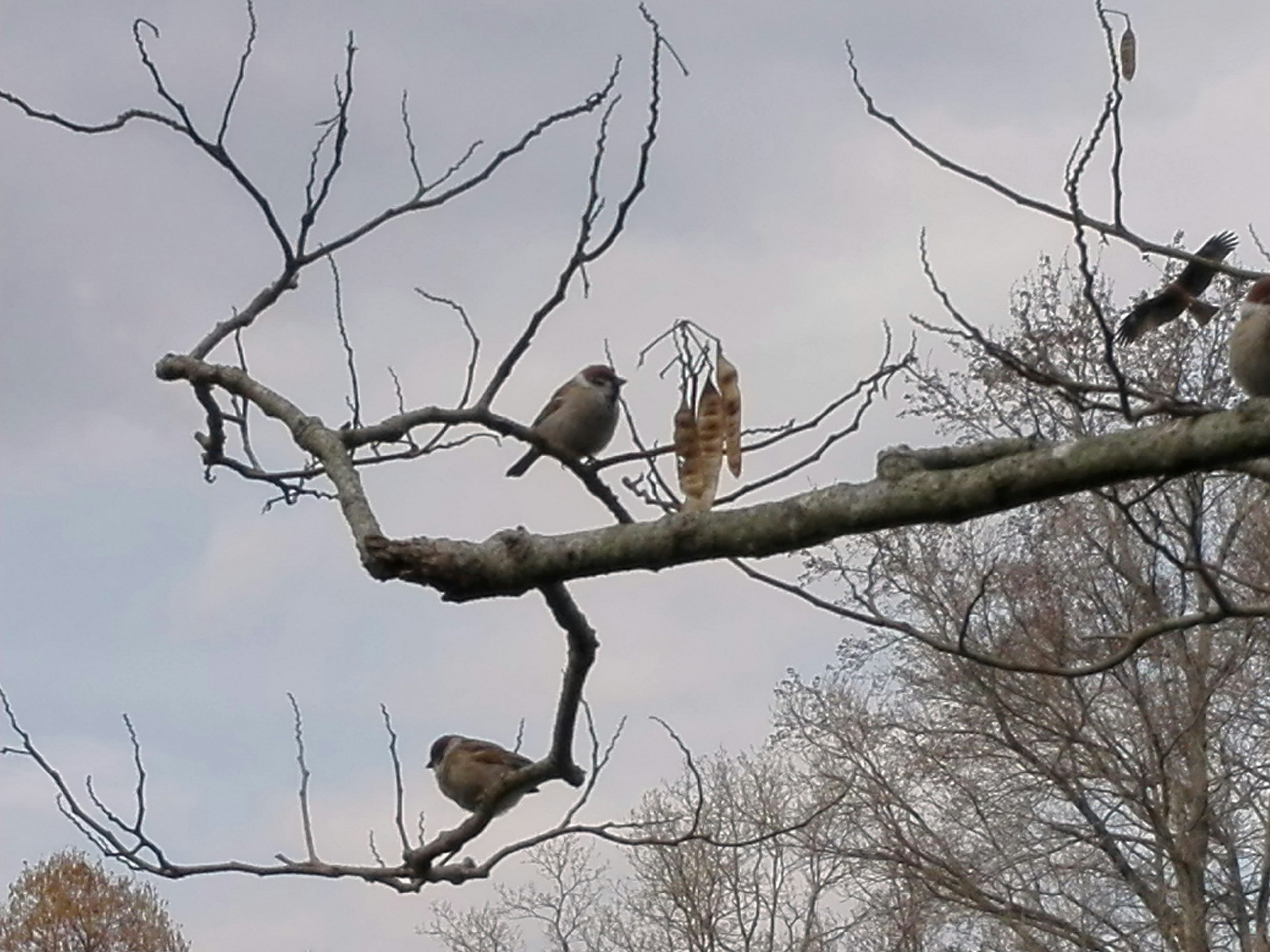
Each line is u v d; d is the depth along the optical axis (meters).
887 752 17.00
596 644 4.96
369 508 4.30
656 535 3.78
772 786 19.39
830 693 17.27
